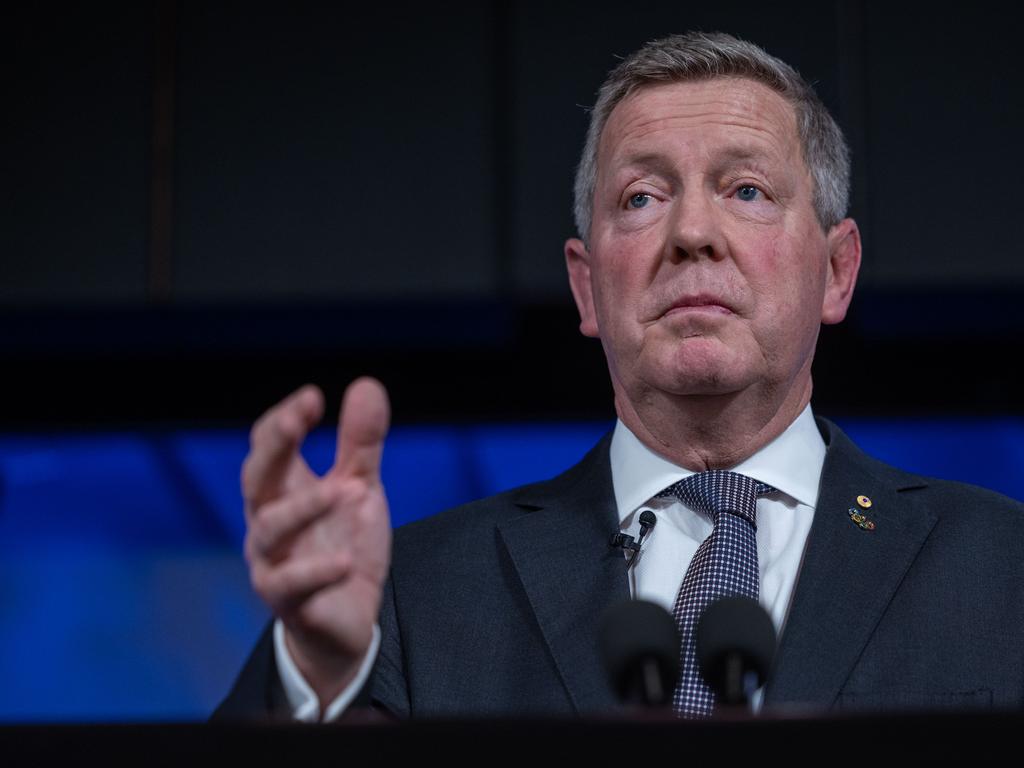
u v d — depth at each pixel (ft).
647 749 7.21
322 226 28.94
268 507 8.96
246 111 29.40
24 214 29.43
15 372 30.66
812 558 13.17
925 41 28.12
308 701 9.95
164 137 29.45
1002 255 27.66
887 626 12.74
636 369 13.93
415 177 28.91
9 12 29.96
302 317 29.37
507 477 29.89
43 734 7.41
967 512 13.87
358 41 29.37
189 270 29.04
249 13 29.66
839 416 29.27
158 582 30.22
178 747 7.36
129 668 29.91
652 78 14.84
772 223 14.05
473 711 12.91
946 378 28.99
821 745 7.16
